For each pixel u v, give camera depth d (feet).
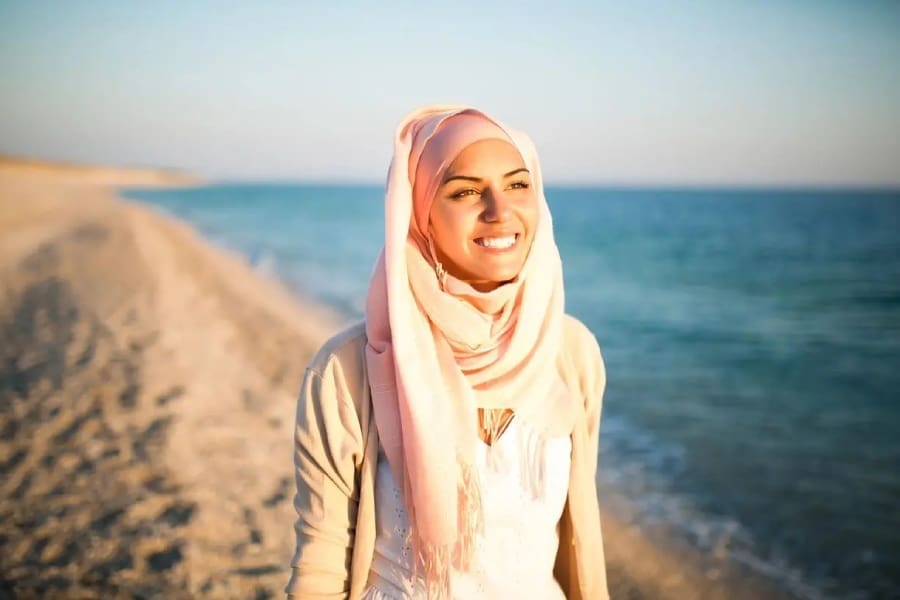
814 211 267.18
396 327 5.44
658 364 43.78
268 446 21.90
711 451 26.05
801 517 20.39
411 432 5.38
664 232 166.40
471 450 5.53
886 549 18.60
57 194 184.24
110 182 437.99
